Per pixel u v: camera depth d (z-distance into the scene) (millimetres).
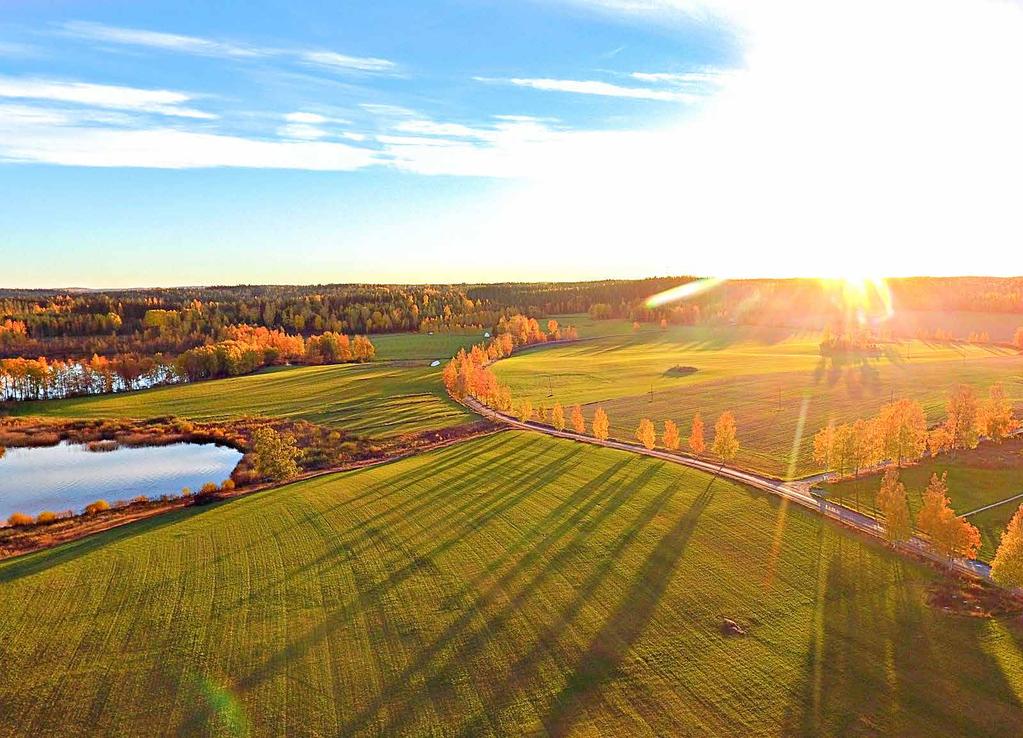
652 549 52812
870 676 36656
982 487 62844
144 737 33250
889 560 49562
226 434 109375
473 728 33719
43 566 52344
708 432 92812
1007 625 40531
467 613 44469
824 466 72562
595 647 40250
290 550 54875
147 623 43594
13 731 33625
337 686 37188
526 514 61375
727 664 38219
